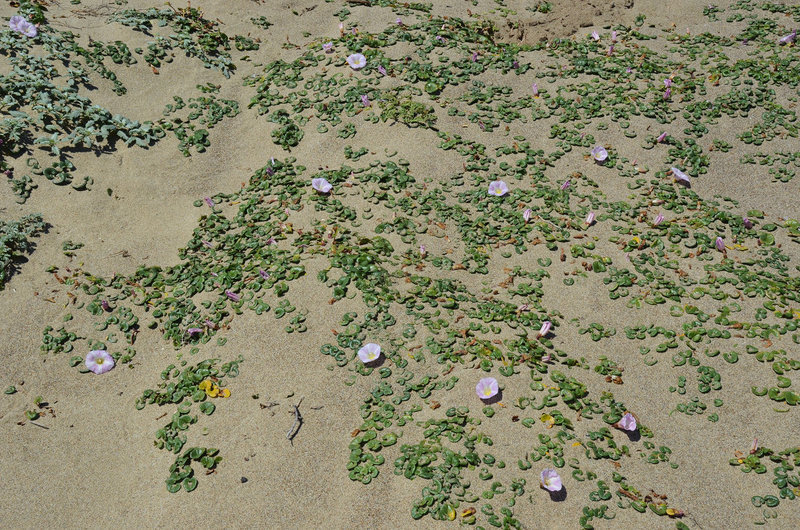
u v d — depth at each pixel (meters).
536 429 3.67
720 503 3.38
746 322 4.22
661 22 7.39
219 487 3.49
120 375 4.09
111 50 6.12
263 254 4.65
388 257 4.60
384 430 3.68
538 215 5.00
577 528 3.26
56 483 3.58
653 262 4.65
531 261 4.68
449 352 4.01
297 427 3.70
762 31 7.03
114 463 3.66
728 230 4.93
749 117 5.93
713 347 4.09
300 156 5.55
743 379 3.92
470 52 6.55
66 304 4.44
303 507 3.39
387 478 3.47
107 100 5.82
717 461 3.55
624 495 3.40
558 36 7.07
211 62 6.51
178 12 6.90
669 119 5.89
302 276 4.46
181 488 3.50
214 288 4.50
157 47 6.36
